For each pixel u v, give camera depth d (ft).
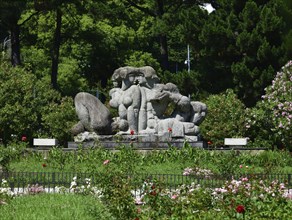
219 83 156.76
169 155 102.22
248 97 150.41
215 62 155.43
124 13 181.06
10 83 136.36
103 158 101.04
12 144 114.32
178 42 224.12
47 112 139.74
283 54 148.46
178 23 171.63
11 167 95.09
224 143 123.65
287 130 124.06
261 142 128.47
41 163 99.96
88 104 113.50
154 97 112.98
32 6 166.50
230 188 60.03
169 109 120.06
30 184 78.84
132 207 56.75
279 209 53.26
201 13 156.97
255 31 148.87
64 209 59.88
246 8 151.43
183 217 51.88
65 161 100.58
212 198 58.23
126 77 115.03
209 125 133.59
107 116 113.19
